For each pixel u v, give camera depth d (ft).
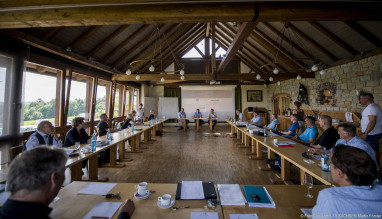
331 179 4.93
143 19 8.16
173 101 33.30
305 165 6.13
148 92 34.35
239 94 34.04
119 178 9.98
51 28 11.67
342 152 2.89
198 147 17.04
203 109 33.65
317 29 15.19
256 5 7.93
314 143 10.13
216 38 30.89
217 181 9.57
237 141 19.65
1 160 9.82
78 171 8.22
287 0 7.76
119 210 3.32
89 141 10.08
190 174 10.53
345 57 16.56
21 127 10.85
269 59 24.67
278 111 30.35
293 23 15.85
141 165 12.11
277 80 29.91
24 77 11.05
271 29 18.07
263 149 15.80
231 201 3.92
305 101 22.57
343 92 17.03
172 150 16.01
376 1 7.86
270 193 4.31
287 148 8.50
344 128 6.31
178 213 3.55
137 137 16.75
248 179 9.77
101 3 7.45
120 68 22.50
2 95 9.94
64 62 14.66
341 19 8.45
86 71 17.33
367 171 2.55
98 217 3.41
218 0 7.59
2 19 7.97
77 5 7.54
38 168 2.17
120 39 17.52
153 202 3.96
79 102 18.02
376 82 13.83
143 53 22.12
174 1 7.56
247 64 31.91
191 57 32.76
